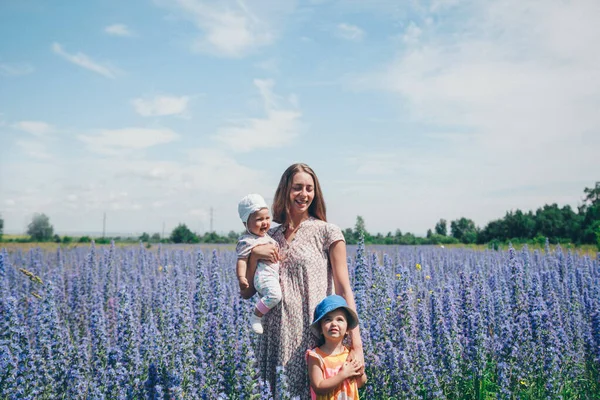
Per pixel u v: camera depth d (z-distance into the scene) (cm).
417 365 581
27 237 6103
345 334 458
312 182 450
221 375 517
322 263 434
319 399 411
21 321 766
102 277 1245
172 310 767
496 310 731
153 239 5759
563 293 962
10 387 520
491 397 634
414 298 841
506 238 4138
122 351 587
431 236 4653
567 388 638
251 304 668
